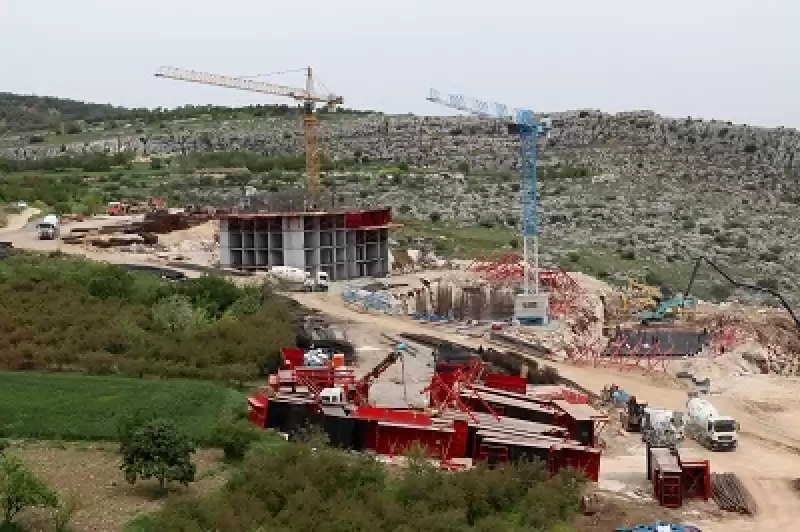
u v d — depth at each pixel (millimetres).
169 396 66000
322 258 136625
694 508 57094
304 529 45375
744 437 75750
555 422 66000
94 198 185625
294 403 62406
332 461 52781
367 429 61500
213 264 132500
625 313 139125
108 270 99938
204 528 44531
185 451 51719
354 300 114438
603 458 66750
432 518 47625
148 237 143500
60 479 51625
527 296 117688
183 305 90188
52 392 66000
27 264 105125
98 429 59250
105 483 51281
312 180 184750
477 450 60562
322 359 75500
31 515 46531
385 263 143375
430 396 70438
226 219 133250
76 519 46312
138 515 46906
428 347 94625
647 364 103500
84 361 74125
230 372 74250
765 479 64062
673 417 72375
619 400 83125
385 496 51875
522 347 103312
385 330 100000
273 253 134375
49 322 83062
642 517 54219
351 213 138500
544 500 52719
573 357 103125
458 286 134375
